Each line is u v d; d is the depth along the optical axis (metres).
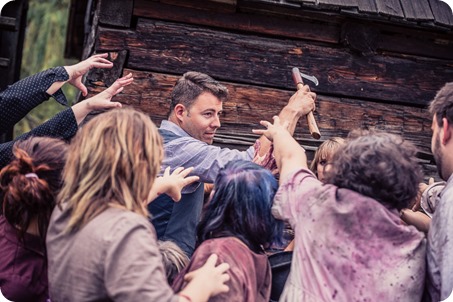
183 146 3.22
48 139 2.41
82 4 6.92
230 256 2.24
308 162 4.25
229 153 3.22
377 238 2.19
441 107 2.51
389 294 2.16
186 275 2.16
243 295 2.20
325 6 4.05
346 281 2.16
